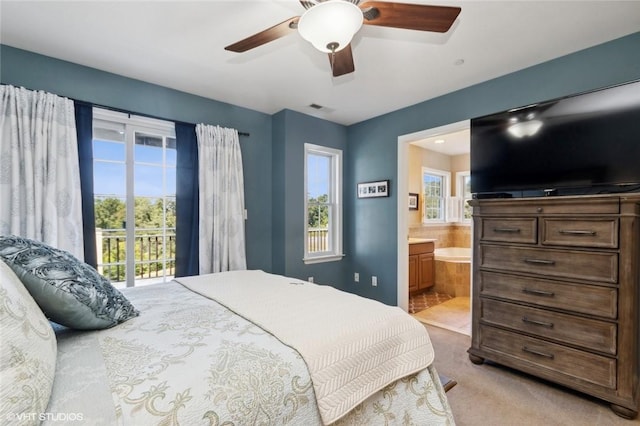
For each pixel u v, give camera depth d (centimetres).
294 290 185
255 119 357
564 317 196
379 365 122
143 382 85
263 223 365
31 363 70
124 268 277
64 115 233
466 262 446
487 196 256
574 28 199
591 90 200
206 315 141
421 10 136
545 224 205
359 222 401
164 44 219
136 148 281
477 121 257
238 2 174
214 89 296
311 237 393
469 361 248
